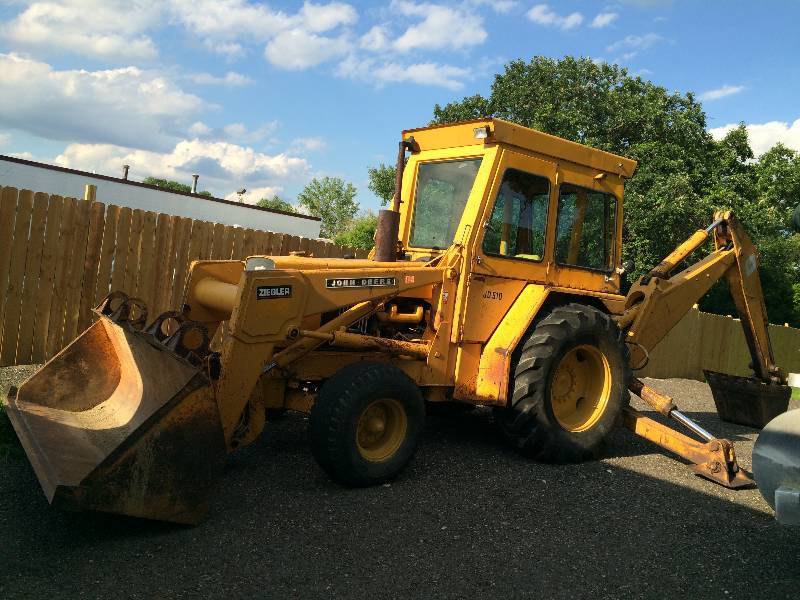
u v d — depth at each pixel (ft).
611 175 19.79
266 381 14.96
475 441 18.74
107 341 15.23
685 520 13.74
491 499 14.07
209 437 11.35
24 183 62.39
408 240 18.69
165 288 22.31
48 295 19.81
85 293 20.57
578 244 19.10
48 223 19.60
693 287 21.59
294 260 14.99
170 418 10.91
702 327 42.96
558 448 16.84
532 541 12.07
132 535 10.97
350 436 13.73
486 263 16.76
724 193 58.54
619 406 18.21
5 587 8.98
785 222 68.54
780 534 13.28
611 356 18.12
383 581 10.12
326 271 14.49
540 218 17.98
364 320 16.70
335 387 13.85
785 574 11.41
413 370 16.24
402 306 17.06
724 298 66.28
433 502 13.61
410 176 18.93
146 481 10.66
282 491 13.57
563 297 18.49
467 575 10.54
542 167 17.80
